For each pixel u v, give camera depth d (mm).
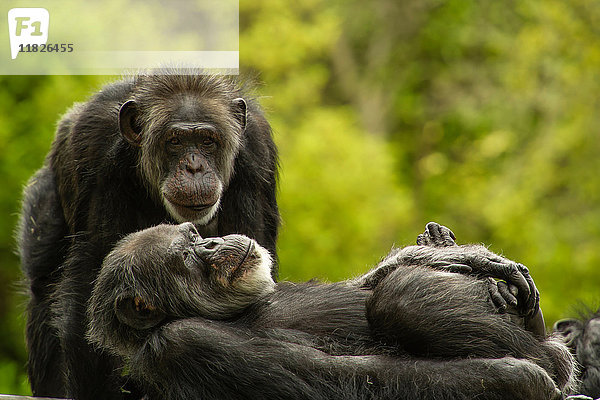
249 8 35562
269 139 12531
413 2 41719
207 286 9383
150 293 9227
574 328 11992
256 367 8750
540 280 30547
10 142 24234
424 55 42844
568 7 33688
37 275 13438
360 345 9227
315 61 41938
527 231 32219
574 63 33438
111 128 11680
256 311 9500
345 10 40906
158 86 11406
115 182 11516
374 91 41438
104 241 11414
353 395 8602
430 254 9719
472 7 40188
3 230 24516
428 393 8516
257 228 11938
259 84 13656
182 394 8859
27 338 13906
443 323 8828
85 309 11266
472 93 40500
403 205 32469
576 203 33281
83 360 11250
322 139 31406
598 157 33219
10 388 24016
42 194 13688
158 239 9469
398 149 40625
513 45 36781
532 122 36812
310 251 28516
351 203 29656
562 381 9492
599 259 30812
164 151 11086
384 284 9219
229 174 11344
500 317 8992
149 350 9102
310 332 9367
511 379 8391
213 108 11234
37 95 24312
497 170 37344
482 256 9438
